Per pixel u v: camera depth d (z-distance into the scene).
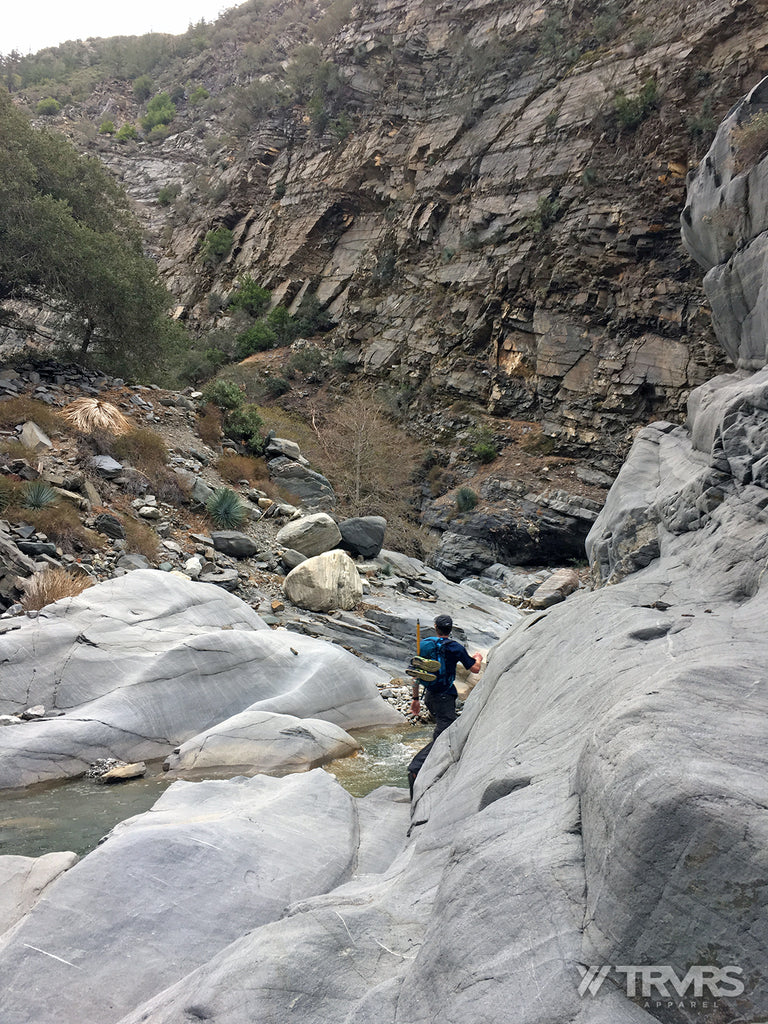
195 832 4.83
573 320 33.09
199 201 60.22
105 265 19.45
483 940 2.48
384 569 17.45
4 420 15.57
